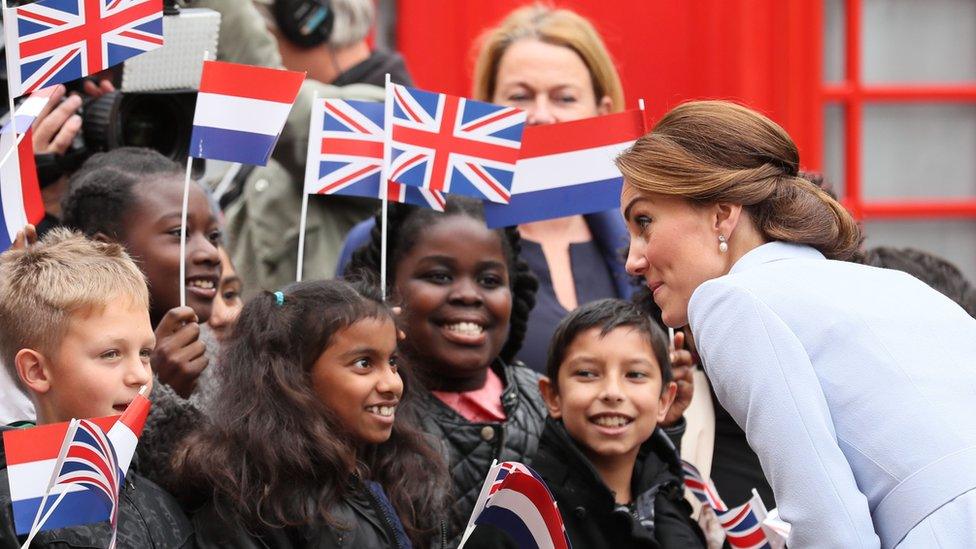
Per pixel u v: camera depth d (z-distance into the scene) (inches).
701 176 277.3
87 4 323.6
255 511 285.4
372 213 447.2
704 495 353.1
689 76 577.0
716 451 381.1
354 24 471.8
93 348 271.0
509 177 348.5
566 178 359.9
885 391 261.9
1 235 314.5
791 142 289.0
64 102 356.8
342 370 303.4
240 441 291.7
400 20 560.4
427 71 559.2
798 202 283.3
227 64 332.5
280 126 332.2
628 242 426.9
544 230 427.2
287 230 440.8
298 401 296.7
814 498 256.7
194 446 293.0
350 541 290.5
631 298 398.0
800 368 263.1
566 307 416.2
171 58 365.1
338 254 442.9
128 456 257.0
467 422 346.3
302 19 465.1
